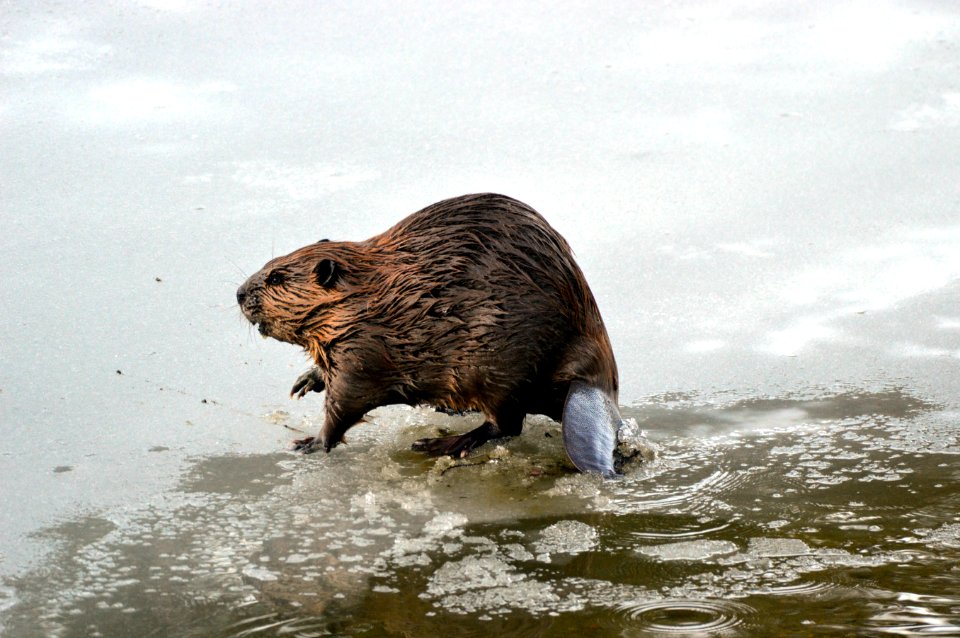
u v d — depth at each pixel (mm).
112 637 7043
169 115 15617
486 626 7129
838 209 13562
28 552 7934
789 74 17016
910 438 9734
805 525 8398
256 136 15078
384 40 18172
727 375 10766
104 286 11844
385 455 9594
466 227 9273
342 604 7395
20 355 10625
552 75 17016
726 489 8961
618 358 11031
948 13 19000
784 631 7031
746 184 14125
